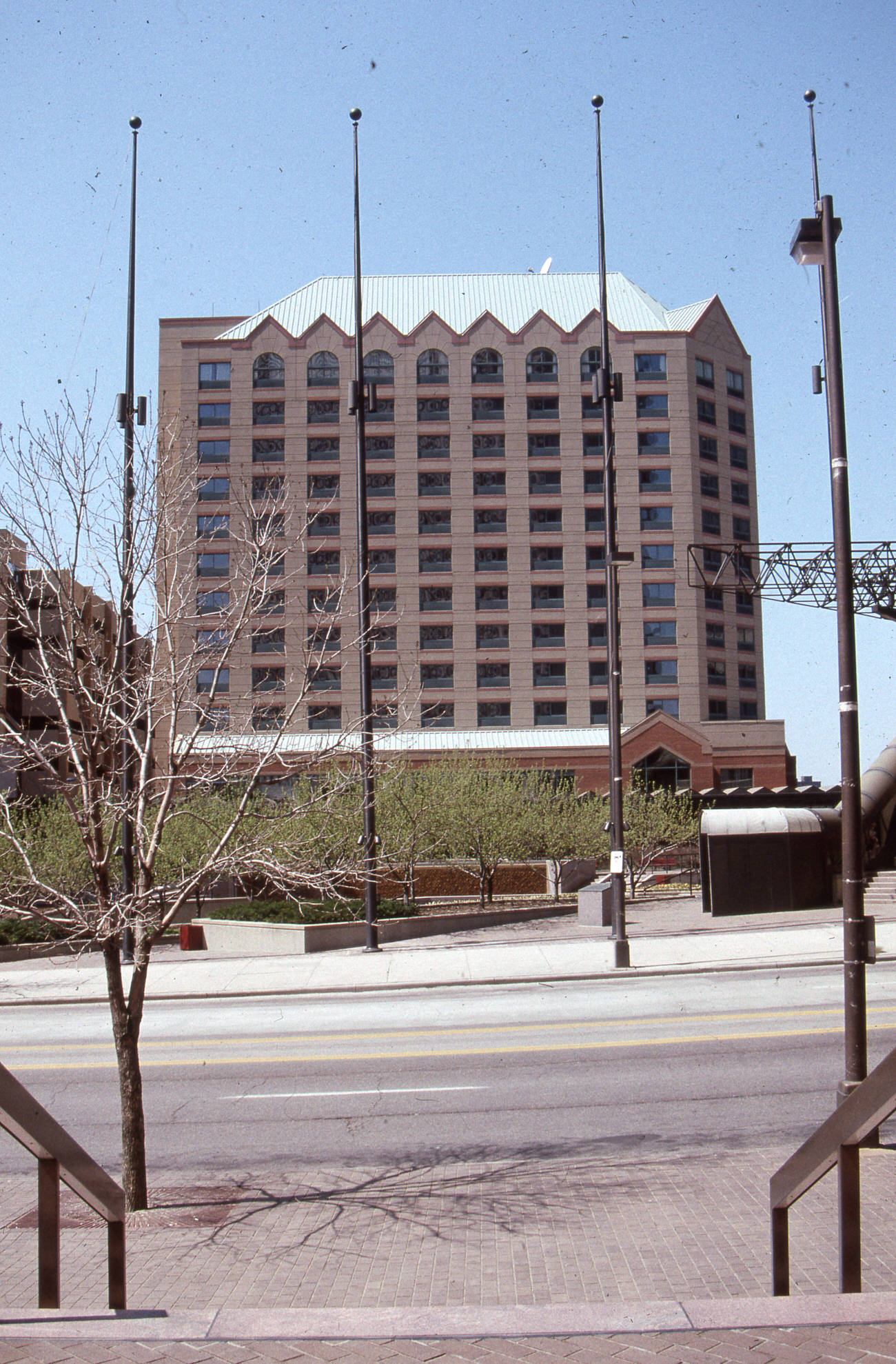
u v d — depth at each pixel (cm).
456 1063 1417
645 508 7456
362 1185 938
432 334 7481
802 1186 574
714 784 6594
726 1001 1811
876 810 3594
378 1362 474
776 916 2986
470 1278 713
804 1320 496
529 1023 1681
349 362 7400
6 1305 677
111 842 1134
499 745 6856
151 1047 1600
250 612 1188
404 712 1867
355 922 2880
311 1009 1925
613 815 2333
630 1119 1123
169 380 7375
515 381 7469
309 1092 1292
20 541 1317
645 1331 494
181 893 989
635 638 7338
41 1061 1518
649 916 3216
